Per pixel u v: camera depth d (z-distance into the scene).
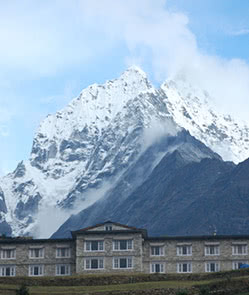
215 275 161.88
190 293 144.25
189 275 163.25
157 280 164.12
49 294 149.12
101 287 157.50
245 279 144.75
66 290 155.25
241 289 140.38
